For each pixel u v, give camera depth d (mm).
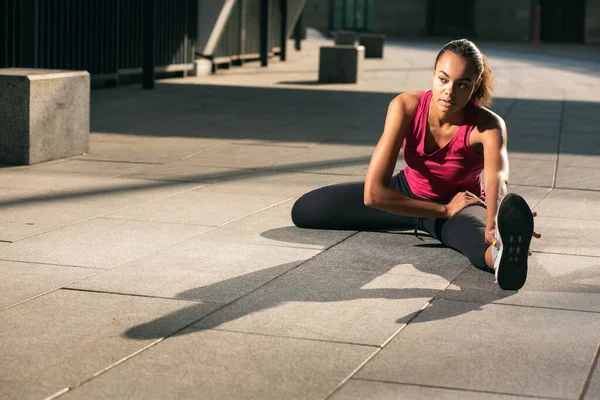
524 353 4270
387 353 4242
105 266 5660
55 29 16906
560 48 45312
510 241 5004
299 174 9305
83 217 7047
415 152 5934
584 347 4367
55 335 4410
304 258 5949
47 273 5484
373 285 5363
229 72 24859
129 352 4199
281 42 30484
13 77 9375
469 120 5715
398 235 6641
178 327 4551
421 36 56500
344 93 19188
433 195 6105
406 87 20984
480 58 5387
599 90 20906
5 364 4035
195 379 3898
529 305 5020
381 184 5734
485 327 4637
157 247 6160
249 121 13977
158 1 21109
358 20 58031
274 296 5102
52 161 9812
